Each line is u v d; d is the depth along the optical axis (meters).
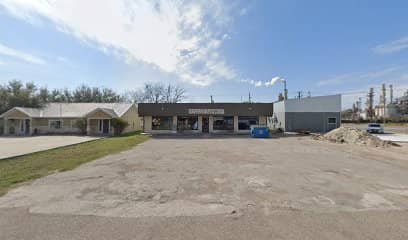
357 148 14.46
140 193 5.36
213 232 3.48
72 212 4.25
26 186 5.92
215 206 4.55
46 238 3.32
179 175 7.14
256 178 6.77
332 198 5.03
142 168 8.23
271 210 4.34
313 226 3.68
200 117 29.53
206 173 7.41
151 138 22.61
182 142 18.59
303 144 16.86
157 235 3.40
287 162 9.46
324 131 29.61
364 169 8.12
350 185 6.06
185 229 3.58
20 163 9.15
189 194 5.29
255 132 23.77
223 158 10.47
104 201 4.83
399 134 27.34
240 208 4.45
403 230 3.55
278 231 3.51
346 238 3.30
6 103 32.22
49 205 4.60
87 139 21.77
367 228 3.61
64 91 47.84
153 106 28.91
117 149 13.83
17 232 3.49
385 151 13.11
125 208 4.45
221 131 29.58
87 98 49.69
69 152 12.45
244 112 28.75
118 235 3.40
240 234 3.42
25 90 33.44
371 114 65.44
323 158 10.54
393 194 5.32
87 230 3.56
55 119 30.80
